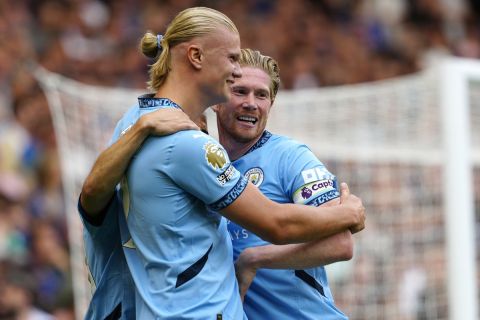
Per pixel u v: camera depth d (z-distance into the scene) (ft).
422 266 80.94
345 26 159.33
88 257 42.50
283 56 147.54
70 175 73.51
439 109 75.00
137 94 77.56
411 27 168.14
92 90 77.92
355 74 153.48
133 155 38.99
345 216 39.73
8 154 108.47
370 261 81.35
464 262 70.38
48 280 98.99
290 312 41.96
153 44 40.16
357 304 80.89
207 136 38.60
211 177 37.99
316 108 81.00
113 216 41.16
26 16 132.26
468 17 175.22
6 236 99.71
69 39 132.26
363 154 81.76
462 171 71.26
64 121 73.87
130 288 41.34
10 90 117.08
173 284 38.17
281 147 42.86
